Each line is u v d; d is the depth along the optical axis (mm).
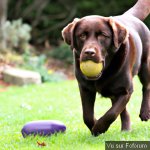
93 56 6285
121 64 6750
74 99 12305
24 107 11461
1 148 6809
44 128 7270
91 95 7113
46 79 17797
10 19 25281
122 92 6926
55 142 6852
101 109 10586
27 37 21328
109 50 6598
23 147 6742
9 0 25047
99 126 6848
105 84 6832
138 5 8180
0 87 16656
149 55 7820
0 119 9664
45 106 11461
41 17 25375
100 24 6477
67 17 25516
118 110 6867
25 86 15883
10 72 17359
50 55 22422
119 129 7734
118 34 6512
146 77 7816
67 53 22078
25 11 25109
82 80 6902
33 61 19188
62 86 14742
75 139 6969
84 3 25281
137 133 7199
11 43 20906
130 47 6965
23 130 7336
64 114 10047
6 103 12367
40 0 25016
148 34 7828
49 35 25438
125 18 7621
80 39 6531
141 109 7785
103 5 25344
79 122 8703
